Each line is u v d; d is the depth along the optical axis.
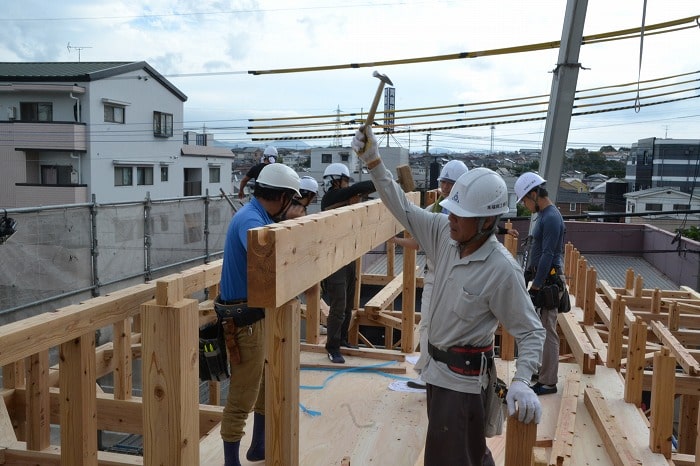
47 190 25.42
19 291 8.88
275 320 2.61
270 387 2.65
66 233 9.65
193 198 13.09
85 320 3.22
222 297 3.19
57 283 9.50
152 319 2.36
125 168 28.45
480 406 2.61
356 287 7.67
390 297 8.12
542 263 4.72
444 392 2.62
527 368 2.44
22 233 8.90
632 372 4.88
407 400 4.59
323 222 2.89
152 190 30.19
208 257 13.59
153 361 2.37
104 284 10.36
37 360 4.04
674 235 19.42
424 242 2.83
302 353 5.61
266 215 3.27
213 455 3.71
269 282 2.33
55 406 5.00
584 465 3.98
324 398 4.61
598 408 4.54
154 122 30.08
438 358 2.65
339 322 5.32
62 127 25.33
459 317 2.57
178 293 2.43
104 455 3.87
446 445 2.60
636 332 4.84
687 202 33.19
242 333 3.15
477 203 2.46
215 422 4.62
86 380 3.27
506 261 2.51
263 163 8.80
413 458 3.72
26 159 25.84
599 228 23.83
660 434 4.04
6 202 25.67
